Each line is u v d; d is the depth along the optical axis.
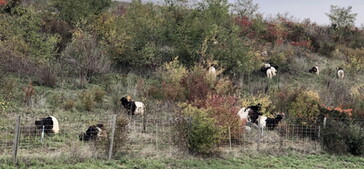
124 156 11.08
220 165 11.43
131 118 14.84
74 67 19.39
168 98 16.83
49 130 12.13
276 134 15.03
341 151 14.10
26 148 10.82
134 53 21.47
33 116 13.66
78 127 13.12
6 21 20.30
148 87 18.42
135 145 12.06
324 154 13.85
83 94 16.03
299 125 15.25
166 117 14.92
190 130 12.16
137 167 10.51
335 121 14.96
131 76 20.47
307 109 15.71
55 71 18.41
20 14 21.89
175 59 20.64
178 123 12.34
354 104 18.92
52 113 14.28
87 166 10.05
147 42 22.17
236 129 13.55
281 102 17.58
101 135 11.34
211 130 12.14
